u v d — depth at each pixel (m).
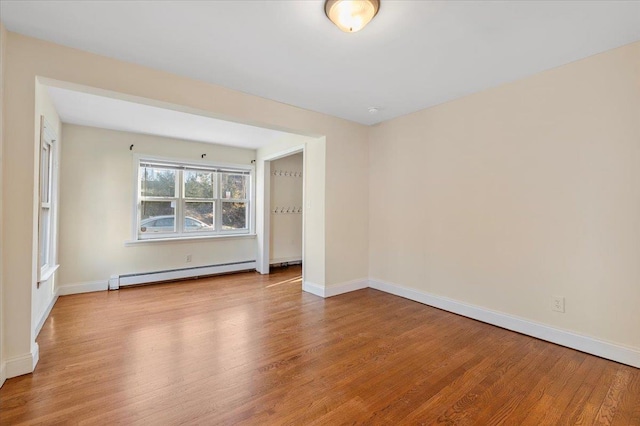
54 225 3.47
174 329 2.85
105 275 4.24
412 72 2.63
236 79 2.77
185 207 5.02
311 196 4.15
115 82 2.40
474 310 3.12
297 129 3.55
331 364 2.22
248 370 2.13
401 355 2.36
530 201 2.71
